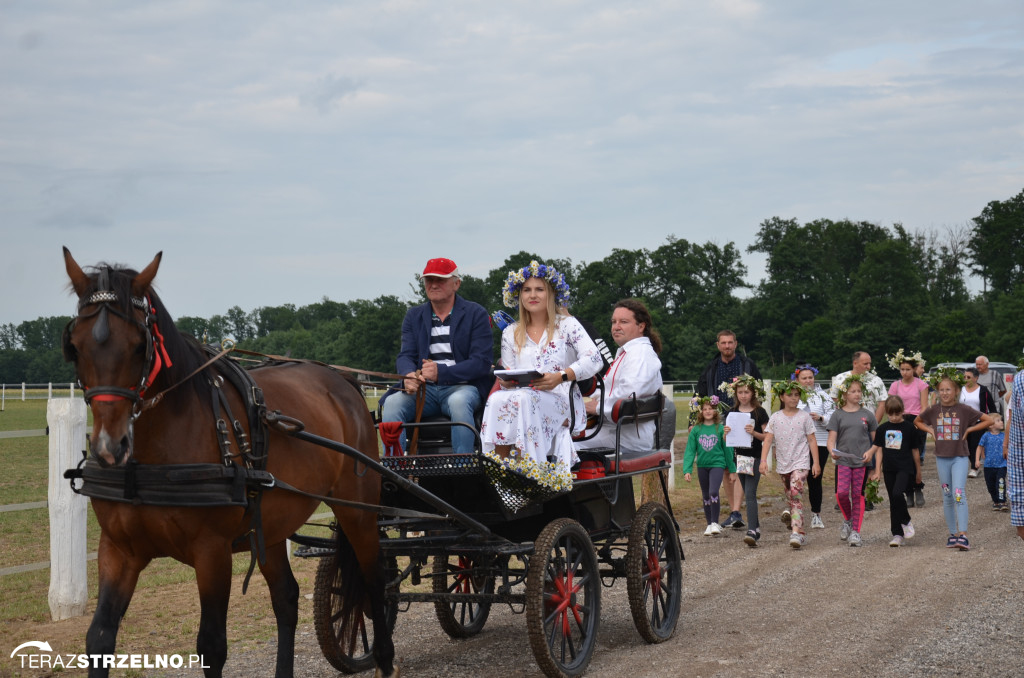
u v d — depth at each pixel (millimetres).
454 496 5438
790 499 9320
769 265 87500
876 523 10695
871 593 6953
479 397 5801
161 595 7223
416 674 5262
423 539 5223
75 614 6609
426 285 5984
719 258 91250
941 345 69625
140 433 3896
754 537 9281
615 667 5281
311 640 6062
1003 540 9203
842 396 9492
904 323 72312
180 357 4035
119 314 3660
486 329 5957
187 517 3936
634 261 87250
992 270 86250
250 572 4195
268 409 4453
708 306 86500
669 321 82438
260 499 4242
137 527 3912
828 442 9477
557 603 5117
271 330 152375
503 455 5180
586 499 5605
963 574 7555
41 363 110625
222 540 4078
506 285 5684
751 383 9648
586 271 85625
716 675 5023
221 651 3992
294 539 5234
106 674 3795
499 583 7488
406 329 6188
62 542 6578
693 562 8539
